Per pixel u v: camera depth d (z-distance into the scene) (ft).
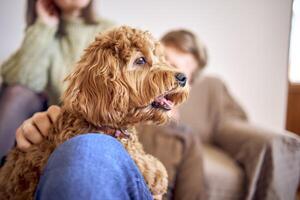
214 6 6.32
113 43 2.10
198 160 4.20
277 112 6.98
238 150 4.94
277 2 6.59
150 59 2.20
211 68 6.49
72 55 4.90
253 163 4.57
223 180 4.50
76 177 1.13
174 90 2.20
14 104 4.81
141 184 1.39
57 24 5.03
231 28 6.48
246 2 6.46
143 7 5.93
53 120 1.96
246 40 6.59
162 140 4.12
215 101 5.95
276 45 6.74
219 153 5.25
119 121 1.97
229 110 5.95
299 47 7.12
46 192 1.13
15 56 5.02
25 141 1.91
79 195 1.09
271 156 4.51
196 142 4.26
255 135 4.79
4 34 5.16
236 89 6.74
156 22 6.07
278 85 6.89
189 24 6.26
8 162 1.98
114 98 1.95
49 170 1.22
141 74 2.14
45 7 5.01
